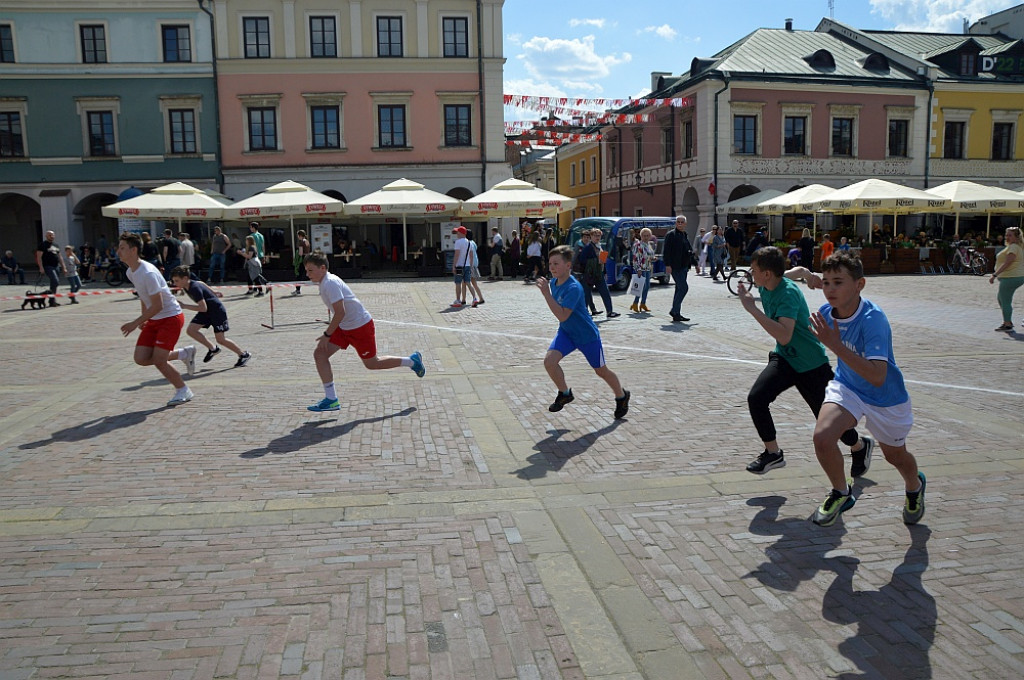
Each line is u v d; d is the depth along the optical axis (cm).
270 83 3234
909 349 1084
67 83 3194
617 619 363
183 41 3206
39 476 573
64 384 912
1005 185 3925
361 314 797
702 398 797
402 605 377
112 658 334
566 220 5775
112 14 3167
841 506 448
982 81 3794
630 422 708
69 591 394
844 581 397
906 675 317
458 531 464
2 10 3138
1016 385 844
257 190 3291
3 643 346
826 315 437
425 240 3334
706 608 372
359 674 321
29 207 3588
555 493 527
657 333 1252
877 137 3700
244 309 1722
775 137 3562
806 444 630
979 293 1923
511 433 677
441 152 3334
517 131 3488
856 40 4112
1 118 3212
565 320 688
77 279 1962
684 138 3759
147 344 792
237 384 898
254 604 379
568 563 421
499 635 350
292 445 647
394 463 596
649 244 1547
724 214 3497
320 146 3291
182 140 3262
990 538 445
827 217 3603
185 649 340
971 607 369
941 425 682
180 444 654
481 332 1295
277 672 322
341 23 3222
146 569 418
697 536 454
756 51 3738
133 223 3075
